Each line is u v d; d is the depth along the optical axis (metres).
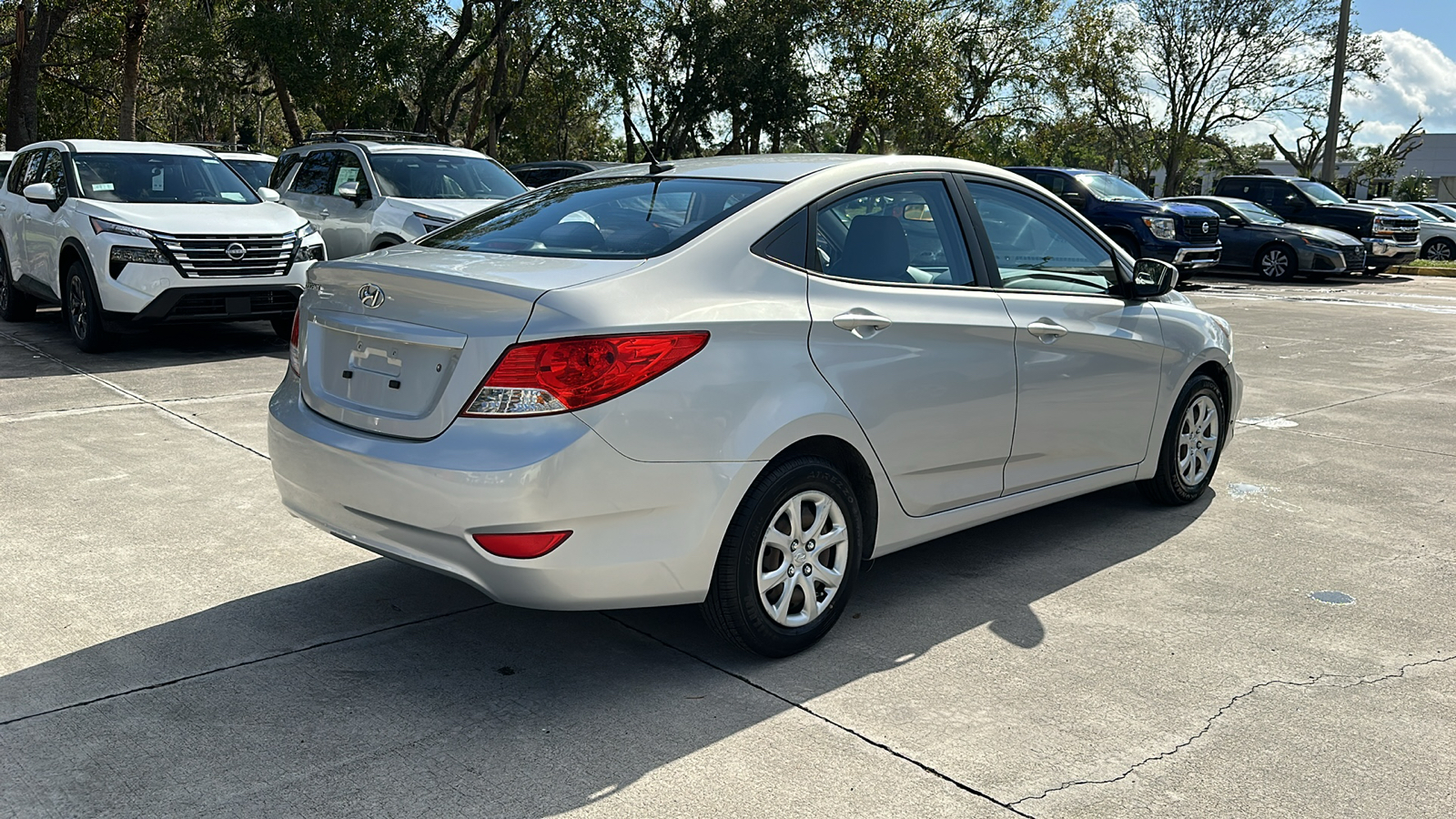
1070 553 4.72
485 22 34.41
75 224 9.10
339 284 3.59
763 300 3.44
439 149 12.30
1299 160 59.84
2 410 6.96
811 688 3.40
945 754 3.00
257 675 3.44
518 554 3.06
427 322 3.25
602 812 2.71
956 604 4.11
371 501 3.28
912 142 39.62
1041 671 3.54
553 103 39.06
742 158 4.30
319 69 27.28
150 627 3.78
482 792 2.79
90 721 3.12
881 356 3.68
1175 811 2.73
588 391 3.04
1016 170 18.34
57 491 5.28
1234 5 43.09
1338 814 2.73
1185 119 45.59
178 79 36.22
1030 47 38.97
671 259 3.35
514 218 4.08
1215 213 18.27
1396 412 7.81
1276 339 11.62
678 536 3.22
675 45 34.78
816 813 2.71
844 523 3.68
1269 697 3.37
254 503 5.17
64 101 32.91
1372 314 14.10
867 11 34.72
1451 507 5.47
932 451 3.92
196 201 9.83
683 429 3.18
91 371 8.39
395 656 3.60
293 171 12.93
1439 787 2.87
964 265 4.14
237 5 28.69
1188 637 3.83
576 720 3.18
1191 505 5.47
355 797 2.76
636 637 3.78
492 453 3.03
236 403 7.29
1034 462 4.40
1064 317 4.43
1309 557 4.70
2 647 3.59
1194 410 5.35
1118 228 17.09
